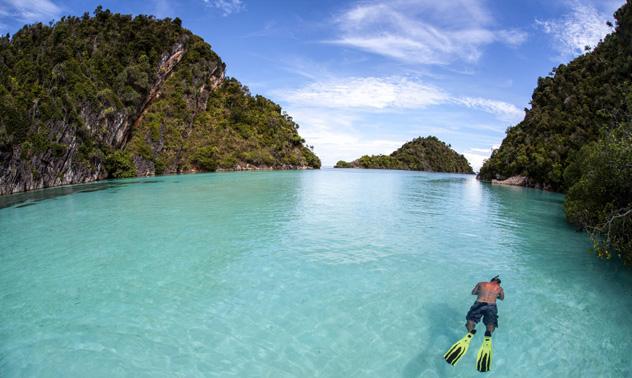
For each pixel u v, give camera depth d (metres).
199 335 7.79
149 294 9.73
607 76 48.91
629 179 13.36
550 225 19.61
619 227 12.89
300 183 43.72
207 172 65.81
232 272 11.34
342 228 17.59
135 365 6.75
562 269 12.13
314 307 9.12
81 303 9.17
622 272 11.88
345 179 54.66
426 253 13.72
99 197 27.50
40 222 18.09
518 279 11.20
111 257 12.62
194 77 77.69
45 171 34.31
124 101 55.22
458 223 19.86
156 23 76.12
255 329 8.05
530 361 7.12
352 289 10.23
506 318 8.77
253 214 20.73
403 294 9.96
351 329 8.12
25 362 6.80
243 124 82.75
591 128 43.34
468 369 6.85
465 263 12.62
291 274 11.26
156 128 59.69
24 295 9.61
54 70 42.06
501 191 41.91
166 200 26.03
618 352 7.41
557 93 58.91
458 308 9.23
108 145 47.94
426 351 7.37
